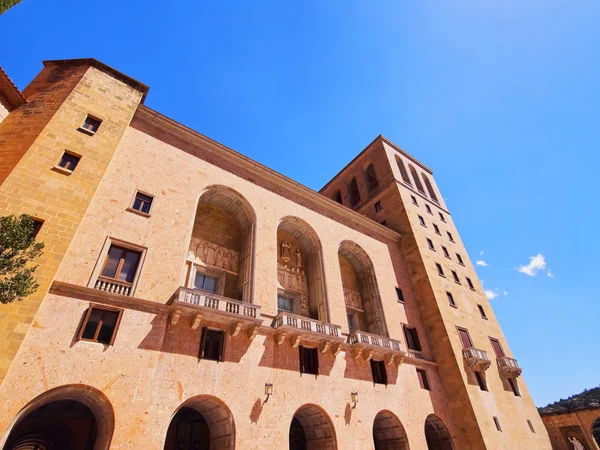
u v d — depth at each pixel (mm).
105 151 19594
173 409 15258
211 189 24812
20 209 15094
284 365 20031
